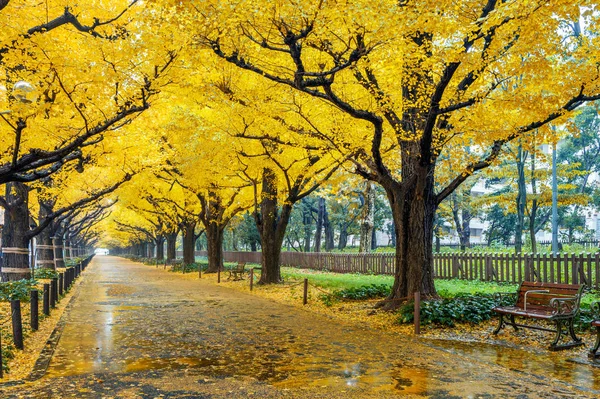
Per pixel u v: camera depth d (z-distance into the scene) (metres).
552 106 9.65
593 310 9.80
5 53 9.46
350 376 6.53
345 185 32.06
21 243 17.64
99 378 6.48
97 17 10.70
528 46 8.55
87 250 113.56
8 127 10.76
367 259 27.75
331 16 7.57
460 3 7.89
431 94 10.63
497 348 8.34
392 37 8.46
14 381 6.33
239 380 6.36
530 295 9.34
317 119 13.54
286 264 40.41
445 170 23.19
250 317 12.41
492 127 10.38
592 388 5.91
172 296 18.25
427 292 12.27
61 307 14.58
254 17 8.11
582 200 25.08
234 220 48.62
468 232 39.97
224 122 15.80
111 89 10.81
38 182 19.20
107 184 25.61
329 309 13.67
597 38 9.15
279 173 19.38
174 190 30.34
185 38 9.48
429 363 7.28
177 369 6.98
